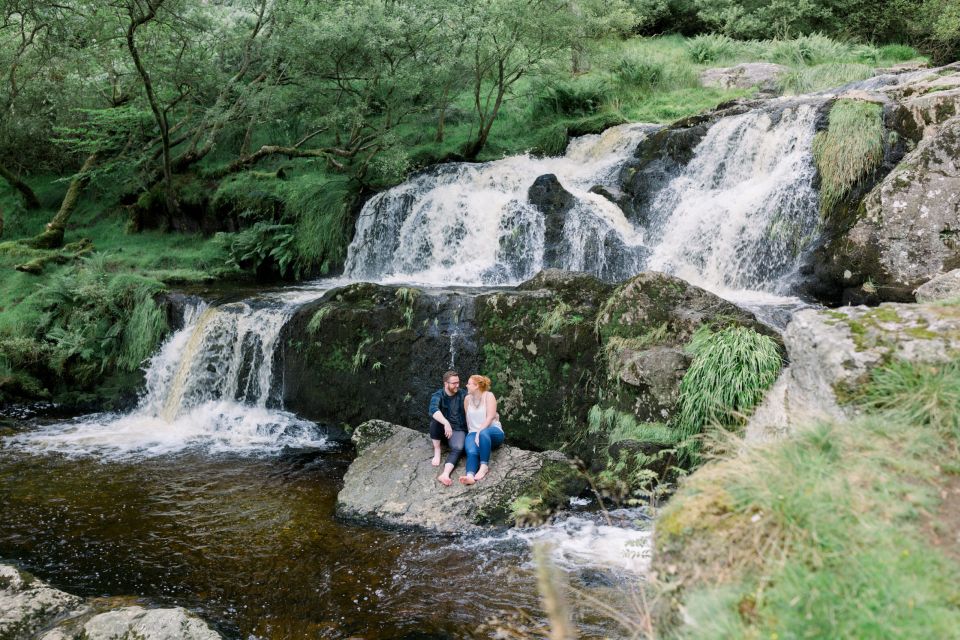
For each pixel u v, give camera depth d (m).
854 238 8.44
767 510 3.31
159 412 10.42
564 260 11.38
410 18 13.44
